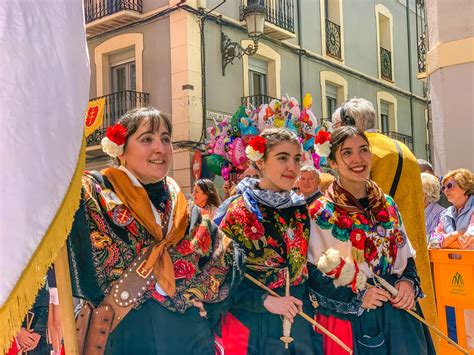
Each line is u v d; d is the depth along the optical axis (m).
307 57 12.72
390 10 16.14
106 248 2.18
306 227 2.81
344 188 2.89
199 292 2.32
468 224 4.30
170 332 2.22
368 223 2.83
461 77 6.89
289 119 5.78
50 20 1.88
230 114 10.56
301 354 2.66
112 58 11.19
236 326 2.68
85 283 2.15
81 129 1.94
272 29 11.45
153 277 2.21
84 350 2.18
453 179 4.44
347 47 14.12
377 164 3.21
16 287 1.76
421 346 2.79
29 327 3.10
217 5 10.28
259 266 2.68
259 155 2.77
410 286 2.80
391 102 15.86
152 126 2.33
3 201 1.75
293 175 2.78
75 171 1.93
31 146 1.80
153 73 10.29
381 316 2.76
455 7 6.93
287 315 2.55
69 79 1.91
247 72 11.05
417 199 3.26
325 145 2.88
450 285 3.76
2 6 1.78
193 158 9.62
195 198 5.90
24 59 1.80
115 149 2.33
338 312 2.73
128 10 10.30
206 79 10.16
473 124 6.82
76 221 2.13
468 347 3.67
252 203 2.75
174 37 10.02
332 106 13.80
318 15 13.21
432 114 7.39
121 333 2.18
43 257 1.81
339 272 2.66
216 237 2.49
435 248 4.19
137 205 2.25
